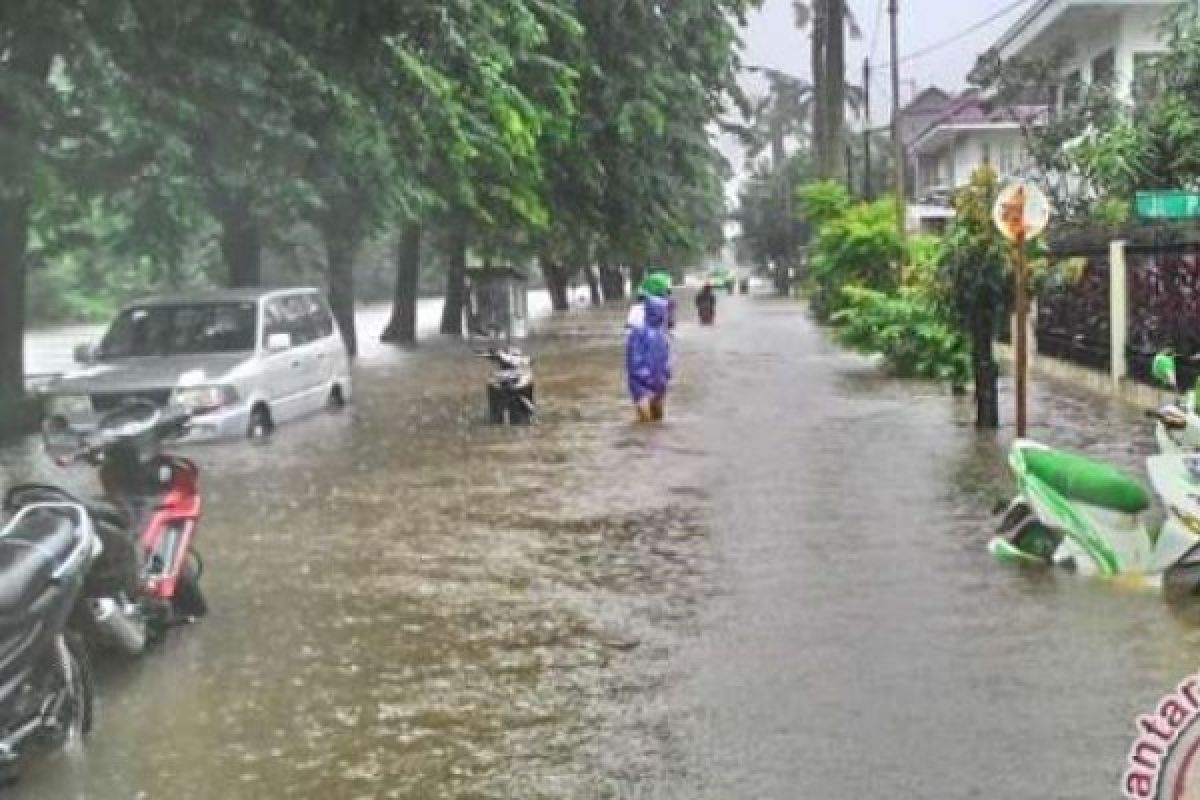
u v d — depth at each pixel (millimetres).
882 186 73000
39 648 6062
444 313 44344
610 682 7145
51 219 21766
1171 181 20156
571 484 13297
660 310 18359
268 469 14586
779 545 10297
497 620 8406
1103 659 7312
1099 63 34031
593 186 35781
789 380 23453
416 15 19969
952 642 7672
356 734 6500
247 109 17875
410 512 12008
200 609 8648
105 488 8375
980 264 15945
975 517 11133
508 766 6035
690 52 37312
